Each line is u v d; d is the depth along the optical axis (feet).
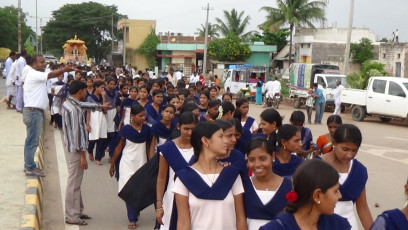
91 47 236.02
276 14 145.28
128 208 22.99
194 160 13.83
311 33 157.58
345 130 13.10
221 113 23.22
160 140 23.45
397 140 53.83
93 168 35.50
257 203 12.97
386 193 30.63
